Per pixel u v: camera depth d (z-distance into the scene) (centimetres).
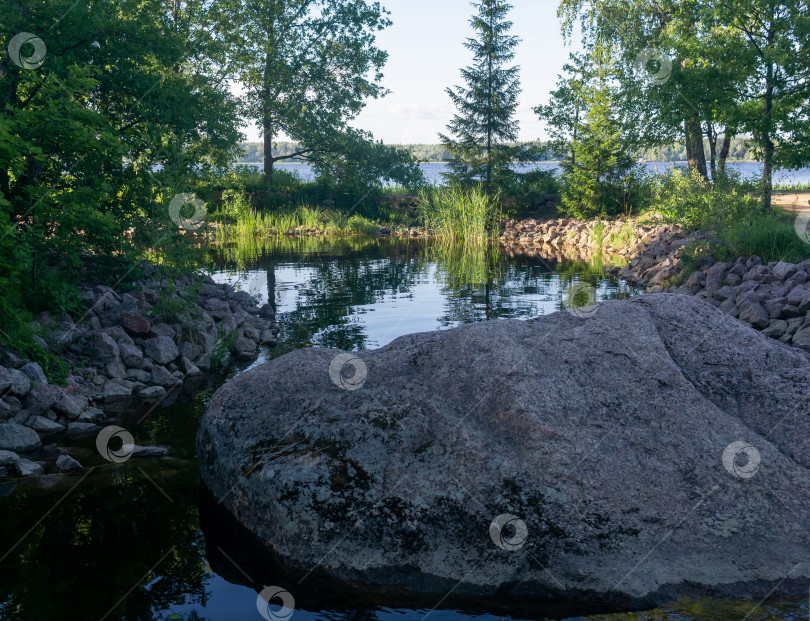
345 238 2389
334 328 938
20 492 436
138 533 379
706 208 1653
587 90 2572
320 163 3062
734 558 321
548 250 2030
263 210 2778
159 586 327
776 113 1675
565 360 418
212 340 819
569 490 342
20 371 605
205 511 402
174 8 2245
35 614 302
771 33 1719
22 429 525
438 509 337
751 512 341
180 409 625
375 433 372
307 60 2794
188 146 1233
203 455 421
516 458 354
